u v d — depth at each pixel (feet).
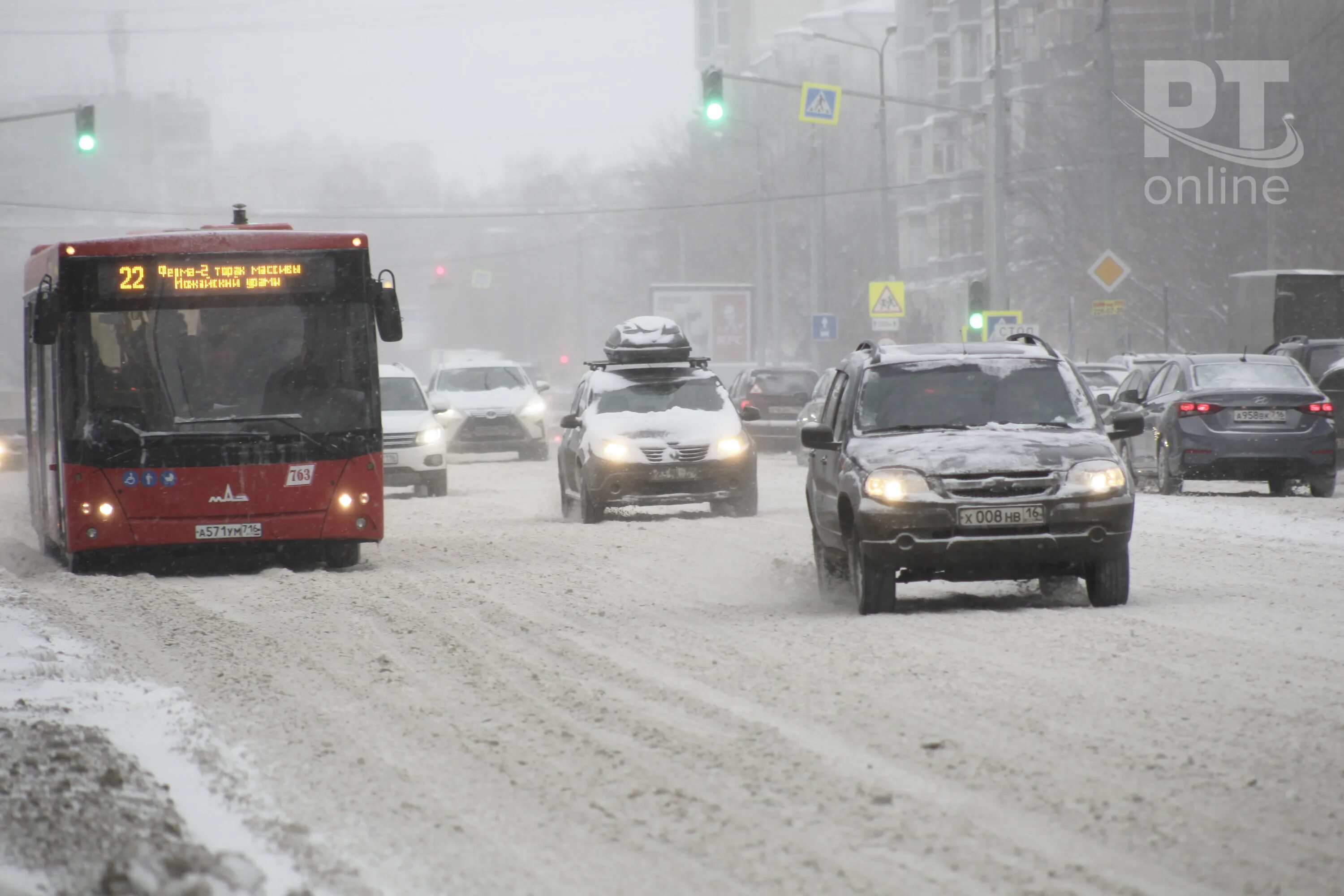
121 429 156.97
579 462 209.87
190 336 158.92
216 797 65.62
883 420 120.78
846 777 65.87
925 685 85.10
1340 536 165.17
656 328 228.84
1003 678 86.38
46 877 52.80
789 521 200.85
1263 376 226.58
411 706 85.25
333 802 65.05
